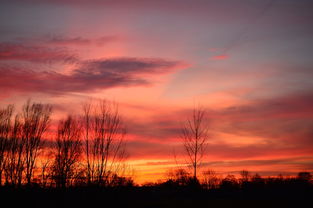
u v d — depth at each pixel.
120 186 30.70
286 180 63.31
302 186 61.25
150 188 47.06
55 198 31.70
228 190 56.31
